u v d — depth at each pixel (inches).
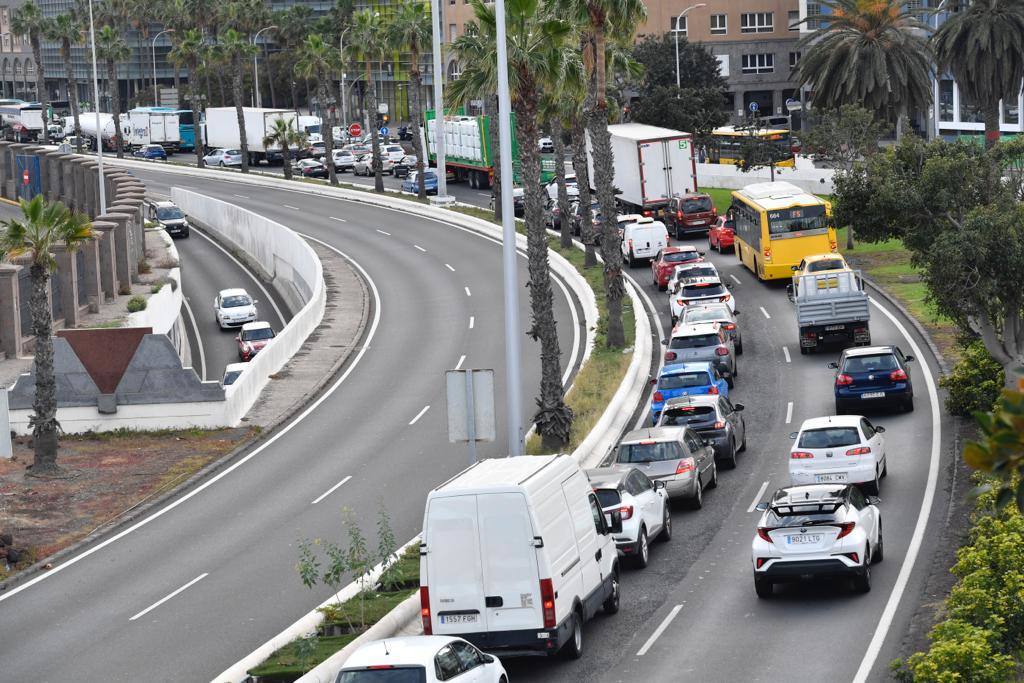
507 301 2425.0
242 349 4899.1
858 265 4894.2
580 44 4259.4
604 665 1620.3
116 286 5000.0
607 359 3737.7
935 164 2878.9
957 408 2854.3
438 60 7249.0
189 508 2728.8
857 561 1770.4
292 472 2967.5
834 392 3095.5
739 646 1640.0
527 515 1552.7
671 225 6013.8
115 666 1792.6
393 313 4832.7
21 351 4141.2
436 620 1569.9
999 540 1513.3
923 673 1299.2
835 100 6018.7
